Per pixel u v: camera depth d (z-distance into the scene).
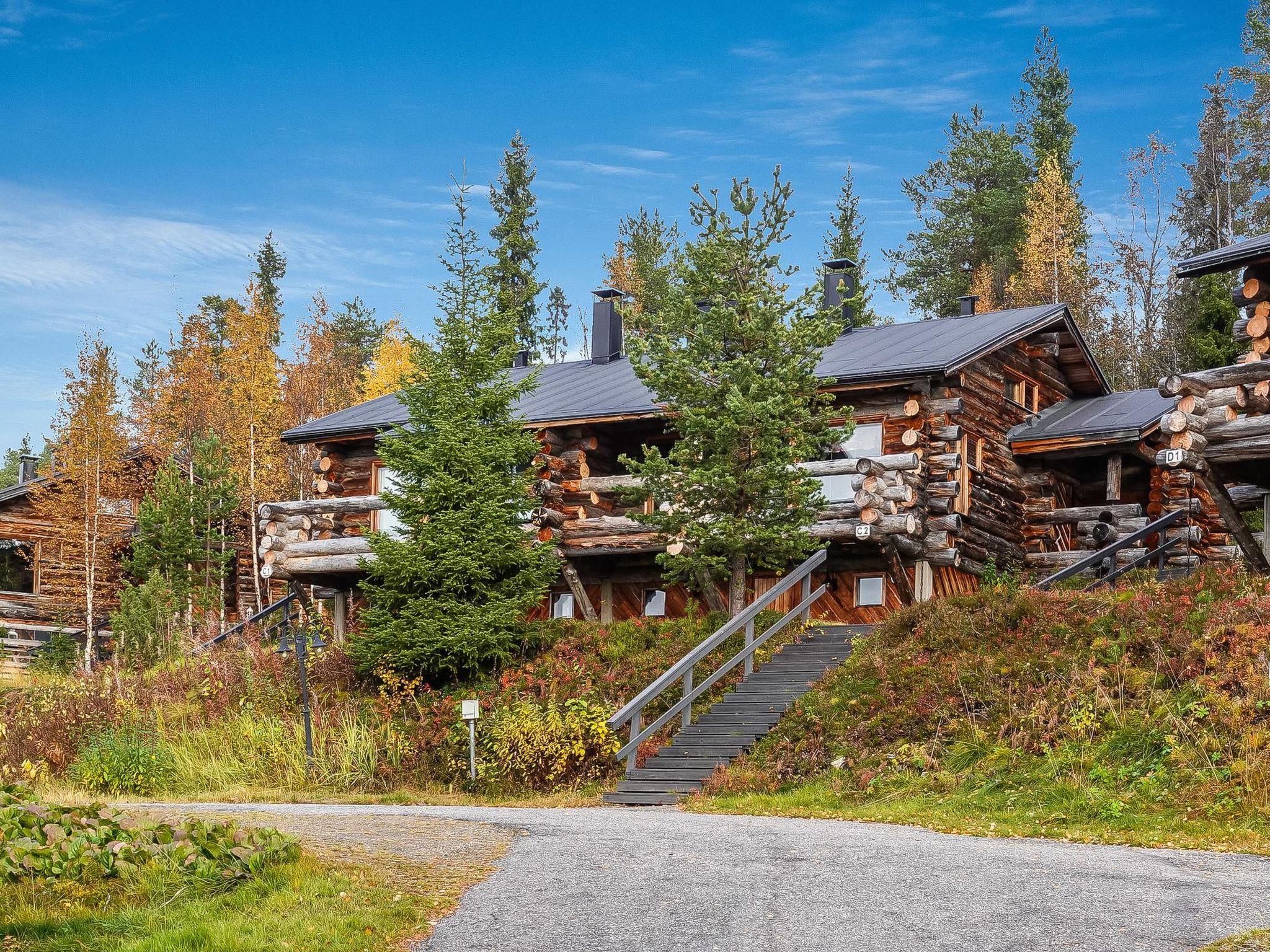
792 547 20.84
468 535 22.20
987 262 52.50
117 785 19.30
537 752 18.38
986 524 24.94
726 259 21.42
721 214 21.62
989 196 52.66
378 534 22.52
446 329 23.36
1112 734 14.48
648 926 8.82
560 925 8.88
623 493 21.94
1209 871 10.32
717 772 16.86
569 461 26.33
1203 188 48.09
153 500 34.78
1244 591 16.48
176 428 44.25
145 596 30.52
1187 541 22.30
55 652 32.91
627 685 20.02
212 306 63.69
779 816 14.88
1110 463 25.97
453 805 17.17
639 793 16.89
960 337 25.94
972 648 17.47
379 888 9.74
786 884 9.95
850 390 24.55
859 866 10.59
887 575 23.50
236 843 10.09
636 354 21.59
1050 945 8.16
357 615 26.48
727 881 10.07
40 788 19.41
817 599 22.67
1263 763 12.95
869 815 14.21
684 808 15.88
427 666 21.69
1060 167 53.47
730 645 20.55
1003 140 53.97
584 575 26.41
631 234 57.16
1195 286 43.16
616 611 26.22
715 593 22.02
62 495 34.53
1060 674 16.03
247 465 40.41
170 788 19.47
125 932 8.55
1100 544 25.02
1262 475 18.45
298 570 25.77
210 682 23.02
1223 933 8.27
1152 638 15.86
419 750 19.84
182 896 9.42
